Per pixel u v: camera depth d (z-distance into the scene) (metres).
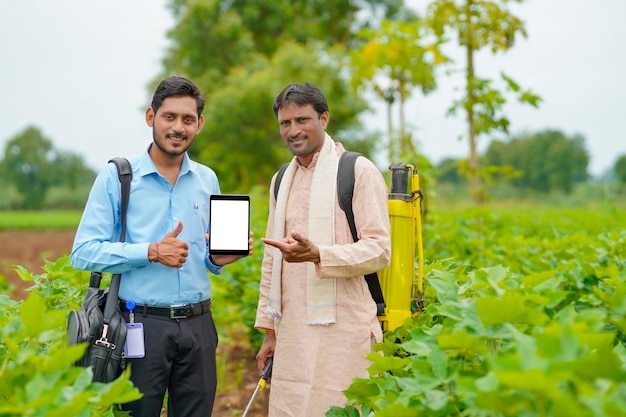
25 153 115.38
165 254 3.12
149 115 3.43
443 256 4.95
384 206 3.37
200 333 3.39
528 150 62.72
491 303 2.08
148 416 3.25
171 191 3.39
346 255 3.19
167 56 31.69
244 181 25.97
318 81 24.20
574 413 1.53
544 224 7.49
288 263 3.52
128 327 3.19
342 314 3.36
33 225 43.25
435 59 8.80
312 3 33.66
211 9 29.12
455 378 2.11
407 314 3.52
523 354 1.70
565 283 4.02
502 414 1.87
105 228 3.27
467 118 8.39
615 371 1.84
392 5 34.59
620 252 4.47
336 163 3.42
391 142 9.84
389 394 2.30
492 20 8.38
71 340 3.04
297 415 3.37
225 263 3.45
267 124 25.23
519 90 7.82
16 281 12.56
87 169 122.81
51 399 1.83
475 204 8.70
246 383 6.40
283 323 3.51
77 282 4.29
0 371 2.39
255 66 26.42
